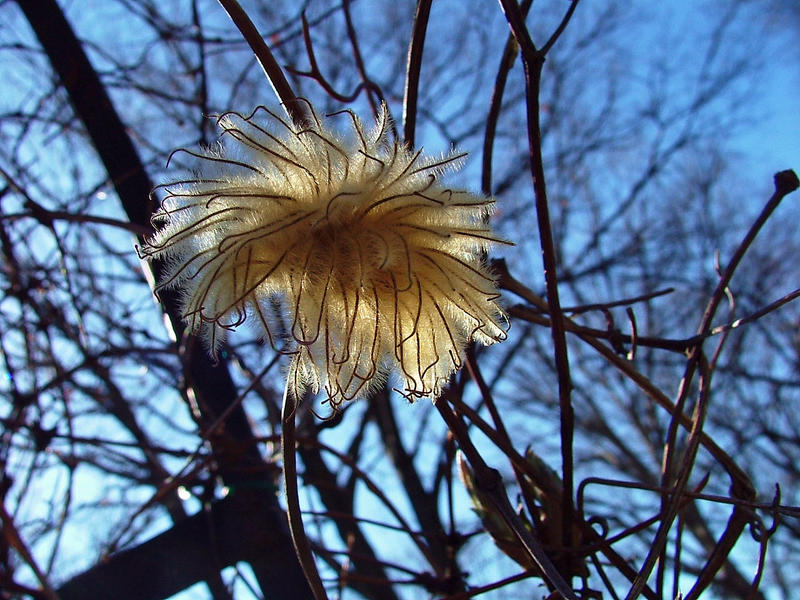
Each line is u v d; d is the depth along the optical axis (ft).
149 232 0.83
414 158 0.43
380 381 0.46
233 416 0.91
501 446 0.64
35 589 0.79
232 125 0.44
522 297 0.70
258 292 0.43
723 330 0.66
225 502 0.83
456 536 0.83
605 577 0.60
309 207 0.42
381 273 0.43
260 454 0.94
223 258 0.42
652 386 0.67
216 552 0.81
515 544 0.62
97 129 0.89
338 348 0.44
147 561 0.81
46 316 1.05
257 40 0.51
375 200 0.42
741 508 0.62
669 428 0.66
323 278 0.42
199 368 0.92
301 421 1.16
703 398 0.64
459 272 0.44
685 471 0.59
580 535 0.62
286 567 0.80
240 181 0.43
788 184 0.65
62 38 0.91
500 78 0.70
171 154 0.44
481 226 0.44
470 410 0.65
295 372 0.46
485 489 0.53
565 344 0.55
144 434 1.35
